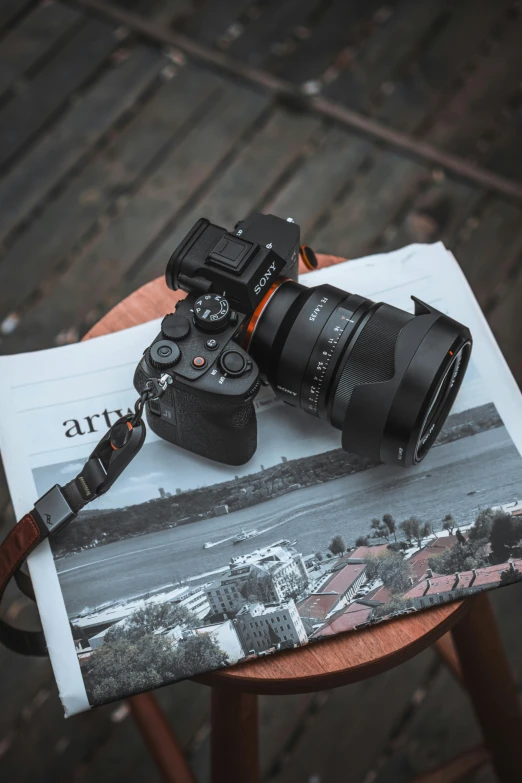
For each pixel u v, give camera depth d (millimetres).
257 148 1510
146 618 695
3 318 1397
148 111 1529
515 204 1483
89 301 1408
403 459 707
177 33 1589
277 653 691
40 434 764
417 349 683
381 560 716
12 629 751
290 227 740
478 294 1425
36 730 1179
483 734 998
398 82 1568
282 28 1601
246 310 718
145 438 755
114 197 1471
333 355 709
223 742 834
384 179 1496
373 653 689
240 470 757
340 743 1180
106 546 723
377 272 839
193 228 727
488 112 1549
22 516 738
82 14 1582
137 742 1179
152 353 685
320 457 762
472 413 773
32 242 1440
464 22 1605
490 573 708
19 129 1508
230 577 712
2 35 1570
